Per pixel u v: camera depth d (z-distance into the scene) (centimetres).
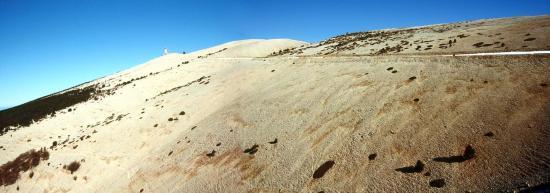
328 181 2133
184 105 5031
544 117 1941
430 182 1789
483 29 5084
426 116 2400
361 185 1986
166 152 3591
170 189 2841
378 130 2448
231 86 5269
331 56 5334
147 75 9712
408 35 6525
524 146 1775
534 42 3266
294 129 2944
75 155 4409
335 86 3559
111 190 3319
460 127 2145
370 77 3484
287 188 2219
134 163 3722
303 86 3950
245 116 3653
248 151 2873
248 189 2380
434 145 2070
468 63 3052
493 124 2058
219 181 2623
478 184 1653
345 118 2791
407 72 3294
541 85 2281
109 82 10325
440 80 2870
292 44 10738
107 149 4316
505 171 1655
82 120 6266
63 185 3931
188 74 7969
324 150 2466
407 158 2053
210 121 3938
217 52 10481
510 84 2438
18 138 5947
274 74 5125
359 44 6488
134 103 6762
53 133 5819
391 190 1850
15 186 4306
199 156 3164
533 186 1459
